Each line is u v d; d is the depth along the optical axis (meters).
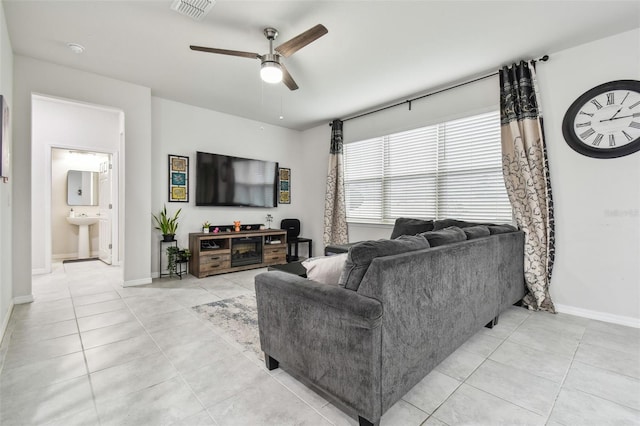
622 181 2.59
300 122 5.30
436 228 3.41
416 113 4.02
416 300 1.54
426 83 3.57
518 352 2.10
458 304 1.93
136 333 2.37
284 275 1.81
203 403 1.55
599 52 2.67
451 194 3.70
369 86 3.66
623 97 2.56
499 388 1.68
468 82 3.49
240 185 4.95
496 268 2.44
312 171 5.71
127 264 3.67
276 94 3.97
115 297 3.26
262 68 2.51
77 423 1.40
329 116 4.92
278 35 2.61
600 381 1.75
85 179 5.75
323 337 1.49
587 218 2.76
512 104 3.04
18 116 2.97
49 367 1.87
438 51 2.85
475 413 1.48
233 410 1.50
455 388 1.68
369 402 1.30
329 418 1.45
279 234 4.98
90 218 5.57
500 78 3.16
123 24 2.46
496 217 3.34
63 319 2.64
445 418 1.44
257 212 5.31
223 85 3.70
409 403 1.55
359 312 1.30
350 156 4.98
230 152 4.88
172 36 2.64
